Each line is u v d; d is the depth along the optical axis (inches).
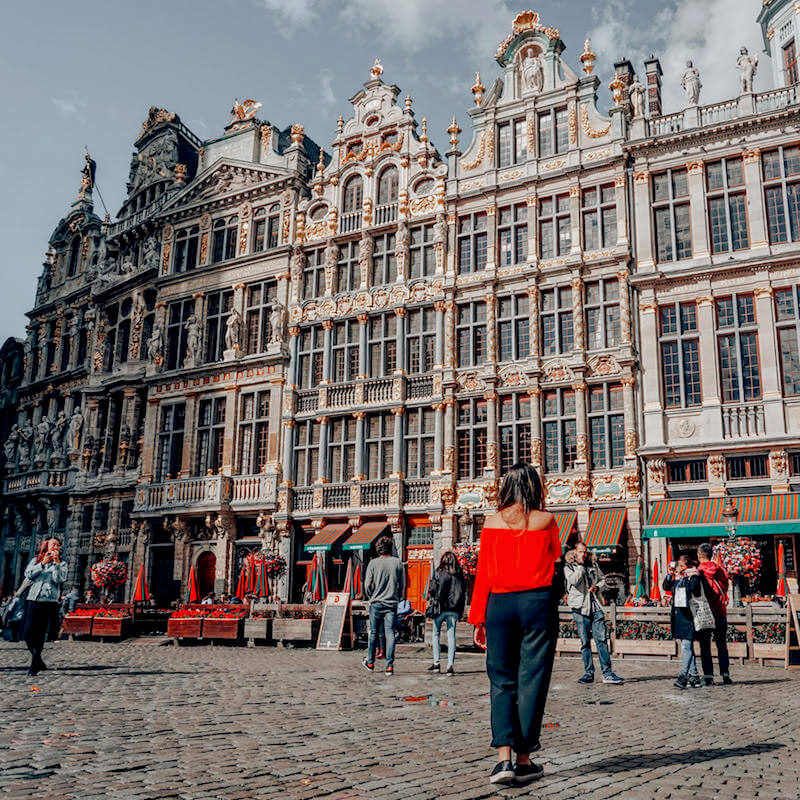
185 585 1306.6
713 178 1046.4
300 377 1302.9
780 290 977.5
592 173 1114.7
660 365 1020.5
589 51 1155.9
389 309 1230.9
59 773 207.6
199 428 1382.9
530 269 1112.2
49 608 506.0
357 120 1343.5
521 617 199.8
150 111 1708.9
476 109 1223.5
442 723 303.6
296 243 1342.3
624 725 307.3
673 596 466.6
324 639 735.1
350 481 1198.9
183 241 1508.4
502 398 1119.6
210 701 361.7
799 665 570.6
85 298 1717.5
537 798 187.2
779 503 900.6
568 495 1032.8
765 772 220.7
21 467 1724.9
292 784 200.5
